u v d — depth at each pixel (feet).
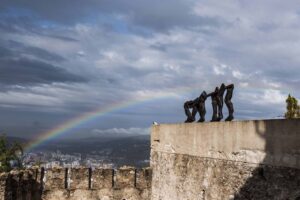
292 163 34.86
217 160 47.21
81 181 68.80
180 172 57.06
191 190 53.52
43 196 66.49
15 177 57.21
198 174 51.75
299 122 34.14
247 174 41.24
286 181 35.53
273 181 37.19
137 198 70.38
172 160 59.93
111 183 69.97
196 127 52.85
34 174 63.72
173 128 60.13
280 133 36.45
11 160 112.57
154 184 66.80
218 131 47.24
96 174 69.62
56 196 67.21
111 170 70.18
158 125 65.82
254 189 39.96
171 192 59.88
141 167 70.90
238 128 43.14
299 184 34.01
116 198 69.97
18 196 58.03
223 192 45.65
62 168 67.97
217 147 47.32
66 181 68.18
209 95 54.70
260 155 39.24
